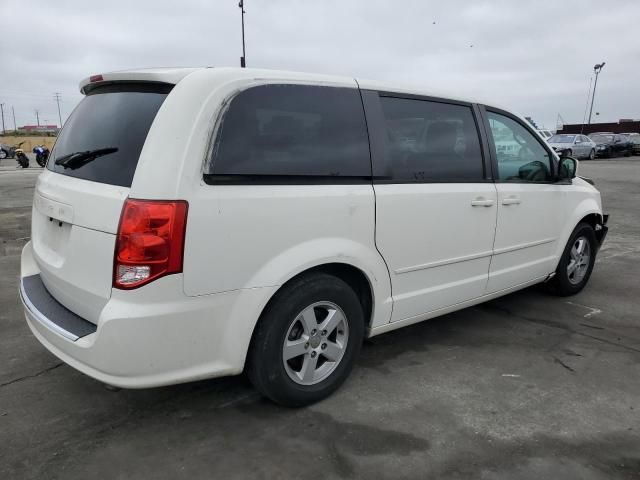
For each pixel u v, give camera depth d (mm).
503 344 4020
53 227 2971
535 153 4438
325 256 2904
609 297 5180
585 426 2920
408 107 3428
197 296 2512
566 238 4797
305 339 2969
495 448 2709
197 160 2469
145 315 2398
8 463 2551
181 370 2562
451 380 3432
